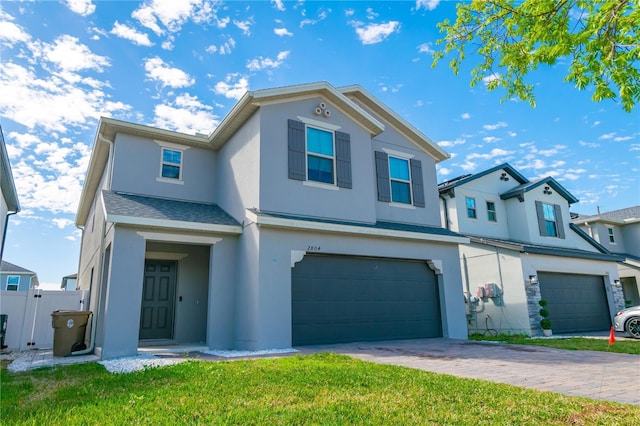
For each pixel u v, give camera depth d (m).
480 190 18.97
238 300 10.34
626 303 19.98
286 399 4.66
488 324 15.60
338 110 12.33
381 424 3.78
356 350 9.23
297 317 10.16
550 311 15.49
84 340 9.95
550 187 19.97
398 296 12.01
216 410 4.23
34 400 4.89
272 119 11.01
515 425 3.76
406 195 13.88
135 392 5.04
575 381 5.77
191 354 9.13
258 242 9.84
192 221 10.09
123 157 11.85
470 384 5.37
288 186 10.82
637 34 4.64
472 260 16.58
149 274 12.10
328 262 10.98
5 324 11.13
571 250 17.19
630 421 3.82
